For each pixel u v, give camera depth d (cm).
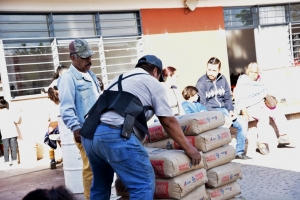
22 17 765
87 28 848
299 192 486
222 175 359
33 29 779
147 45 920
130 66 910
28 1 756
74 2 815
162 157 318
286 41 1123
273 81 1100
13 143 762
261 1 1072
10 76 755
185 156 325
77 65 409
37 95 779
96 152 302
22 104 766
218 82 663
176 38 957
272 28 1105
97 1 845
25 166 745
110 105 298
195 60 985
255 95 702
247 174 582
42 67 790
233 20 1052
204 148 352
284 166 609
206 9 999
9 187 612
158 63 331
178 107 571
